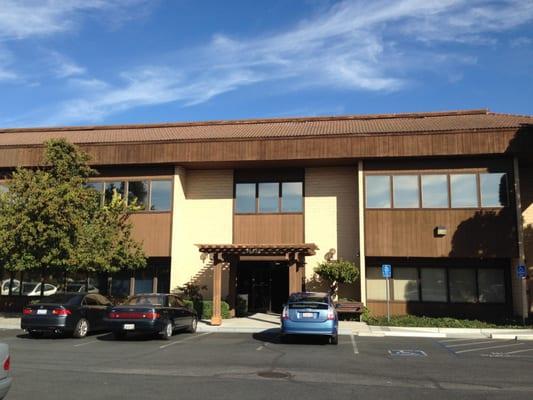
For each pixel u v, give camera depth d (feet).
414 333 59.16
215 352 43.91
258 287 85.15
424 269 77.46
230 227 83.41
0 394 20.71
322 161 78.59
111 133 92.12
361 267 75.00
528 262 77.36
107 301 61.36
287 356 41.86
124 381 30.83
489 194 73.46
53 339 53.16
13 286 83.97
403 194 75.46
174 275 79.97
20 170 72.43
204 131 88.07
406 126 79.71
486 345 50.37
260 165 81.97
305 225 81.41
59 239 68.69
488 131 72.08
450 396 27.89
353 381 31.73
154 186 82.38
